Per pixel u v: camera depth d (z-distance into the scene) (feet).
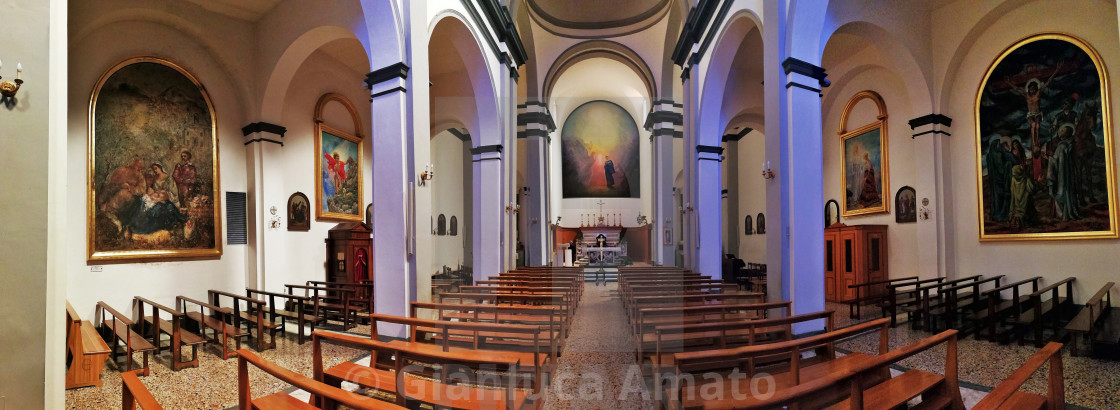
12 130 9.85
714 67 33.04
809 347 12.14
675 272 34.35
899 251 31.68
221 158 27.61
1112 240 22.36
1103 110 22.52
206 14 26.45
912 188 30.71
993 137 27.14
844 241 32.48
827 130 37.81
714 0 31.68
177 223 25.12
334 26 24.61
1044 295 24.86
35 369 9.94
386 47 21.49
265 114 28.50
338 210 33.68
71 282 21.06
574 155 71.36
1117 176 22.06
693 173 37.32
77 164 21.39
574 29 52.60
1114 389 13.52
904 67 29.45
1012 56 26.27
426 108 22.17
